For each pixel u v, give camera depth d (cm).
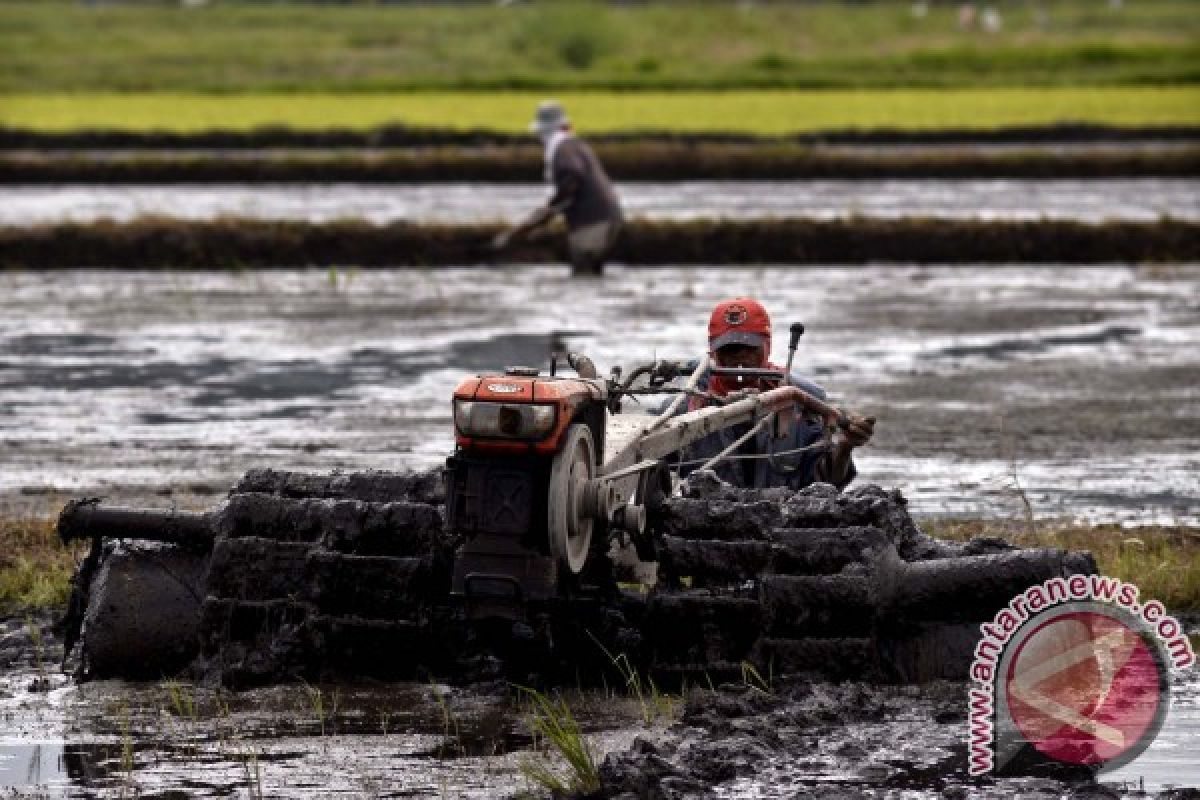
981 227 10362
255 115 16838
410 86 19800
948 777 2502
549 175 9631
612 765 2477
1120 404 5978
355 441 5362
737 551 2856
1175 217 11162
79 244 10150
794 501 2917
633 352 6950
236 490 3050
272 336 7612
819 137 15038
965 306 8481
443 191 13050
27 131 15062
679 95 18875
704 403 3338
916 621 2886
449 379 6538
